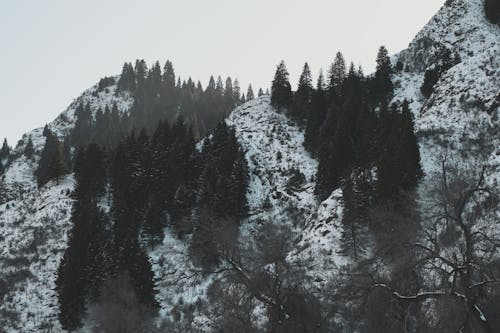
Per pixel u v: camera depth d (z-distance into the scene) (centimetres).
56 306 4978
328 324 2478
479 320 1878
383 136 5475
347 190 4641
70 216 6506
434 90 6738
